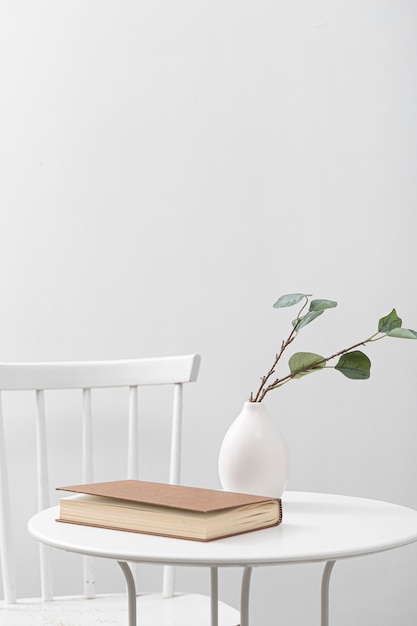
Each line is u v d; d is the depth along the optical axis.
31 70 1.82
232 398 1.88
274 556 0.85
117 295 1.84
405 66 1.98
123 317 1.84
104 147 1.84
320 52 1.94
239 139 1.90
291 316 1.90
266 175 1.91
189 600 1.48
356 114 1.95
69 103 1.83
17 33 1.82
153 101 1.86
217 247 1.88
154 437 1.84
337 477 1.92
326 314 1.92
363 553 0.89
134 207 1.85
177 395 1.59
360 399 1.93
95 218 1.83
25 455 1.78
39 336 1.81
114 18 1.86
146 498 0.97
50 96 1.83
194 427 1.86
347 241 1.94
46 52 1.83
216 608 1.24
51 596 1.50
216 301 1.88
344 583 1.91
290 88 1.92
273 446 1.13
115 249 1.84
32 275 1.81
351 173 1.95
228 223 1.89
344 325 1.93
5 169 1.81
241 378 1.88
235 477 1.12
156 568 1.83
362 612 1.92
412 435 1.95
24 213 1.81
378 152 1.96
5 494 1.51
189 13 1.88
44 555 1.51
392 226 1.96
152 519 0.95
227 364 1.88
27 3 1.83
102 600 1.48
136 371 1.61
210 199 1.88
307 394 1.91
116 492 1.00
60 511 1.04
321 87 1.94
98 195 1.84
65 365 1.58
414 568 1.95
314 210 1.92
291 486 1.90
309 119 1.93
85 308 1.82
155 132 1.86
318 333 1.92
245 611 1.17
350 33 1.96
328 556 0.87
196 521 0.91
